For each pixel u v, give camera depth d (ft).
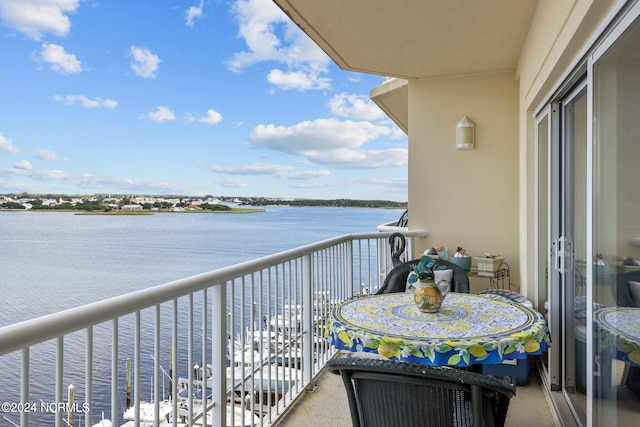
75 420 4.33
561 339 9.86
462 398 4.68
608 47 5.75
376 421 5.13
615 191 5.81
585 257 7.95
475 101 17.24
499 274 16.57
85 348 4.41
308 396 10.21
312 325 10.78
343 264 13.41
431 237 17.72
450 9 11.51
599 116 6.31
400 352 6.15
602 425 6.51
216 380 7.11
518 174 16.81
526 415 9.39
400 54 15.06
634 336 5.38
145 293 5.20
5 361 4.33
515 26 12.57
